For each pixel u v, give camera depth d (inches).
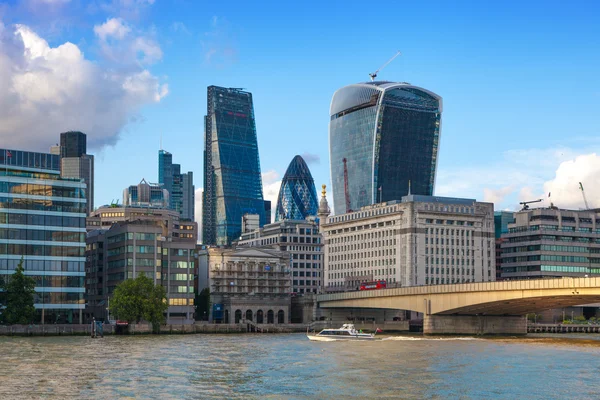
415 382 4185.5
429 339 7810.0
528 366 4938.5
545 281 7308.1
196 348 6358.3
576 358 5457.7
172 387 3978.8
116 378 4296.3
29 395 3703.3
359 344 6943.9
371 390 3905.0
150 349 6215.6
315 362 5172.2
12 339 7564.0
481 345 6776.6
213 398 3659.0
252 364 5039.4
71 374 4456.2
